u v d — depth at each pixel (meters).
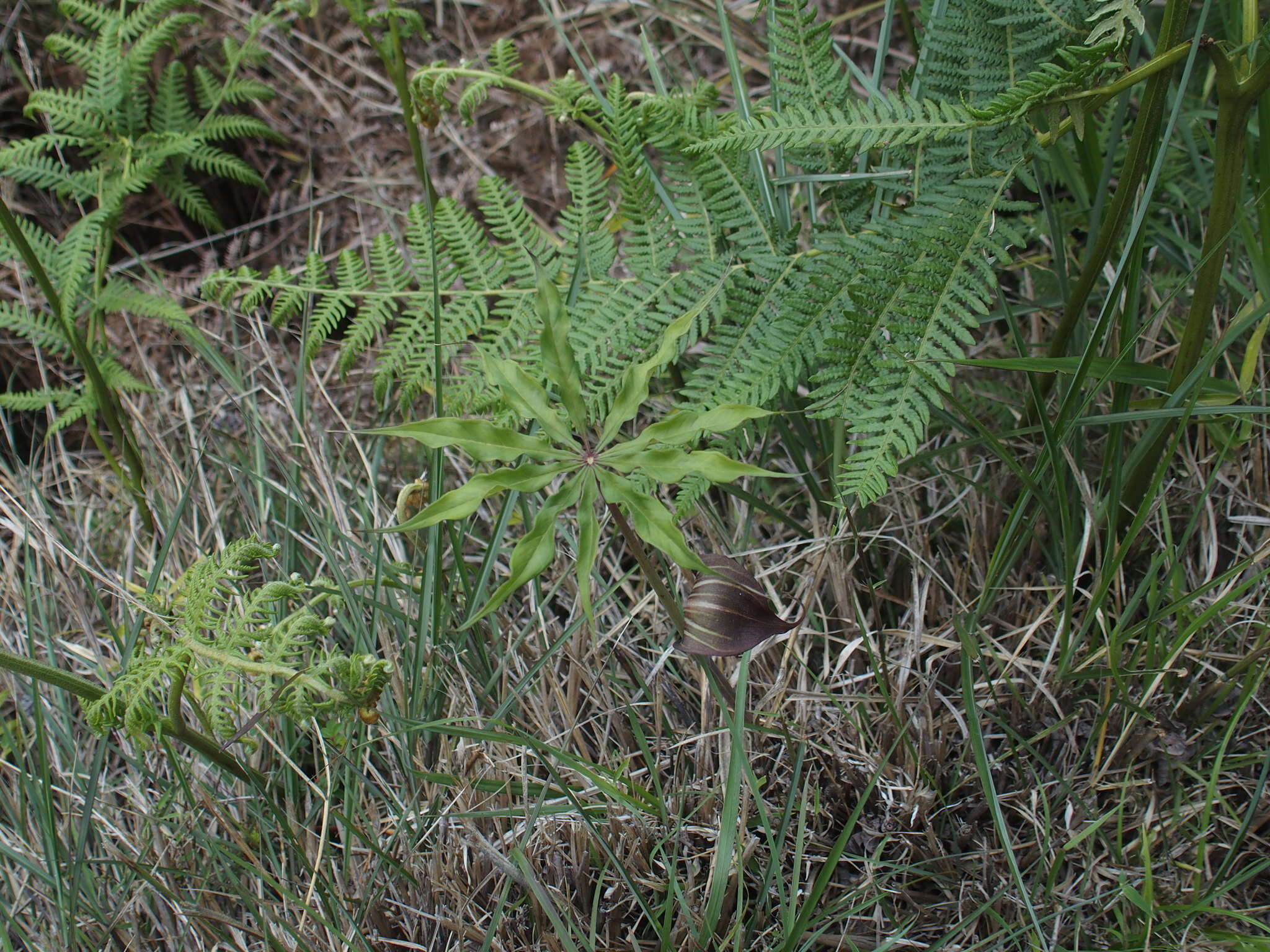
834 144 1.92
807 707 2.04
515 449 1.26
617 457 1.26
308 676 1.58
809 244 2.51
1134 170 1.64
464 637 2.13
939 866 1.89
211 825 2.08
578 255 2.00
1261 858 1.83
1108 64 1.54
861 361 1.70
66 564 2.48
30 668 1.58
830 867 1.63
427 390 2.27
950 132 1.70
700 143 1.80
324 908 1.85
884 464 1.64
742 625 1.57
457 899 1.86
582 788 1.98
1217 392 1.86
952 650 2.08
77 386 2.68
